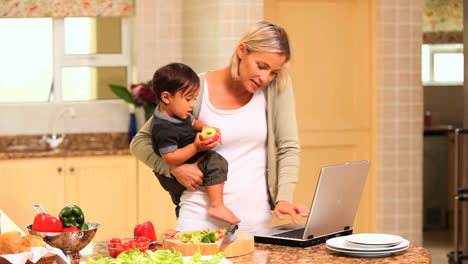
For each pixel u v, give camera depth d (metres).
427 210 6.77
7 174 4.99
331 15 5.22
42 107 5.62
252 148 2.52
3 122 5.55
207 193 2.49
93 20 5.77
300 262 2.03
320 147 5.27
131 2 5.64
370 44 5.26
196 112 2.49
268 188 2.57
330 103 5.26
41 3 5.53
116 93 5.41
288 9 5.16
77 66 5.77
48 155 5.04
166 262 1.82
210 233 2.11
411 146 5.30
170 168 2.47
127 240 2.13
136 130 5.61
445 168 6.73
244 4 4.88
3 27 5.66
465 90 4.56
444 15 7.44
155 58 5.55
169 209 5.26
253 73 2.34
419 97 5.29
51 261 1.94
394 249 2.11
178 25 5.55
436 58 7.47
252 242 2.15
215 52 4.95
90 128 5.71
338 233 2.38
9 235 1.88
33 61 5.73
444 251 5.79
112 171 5.17
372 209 5.30
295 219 2.33
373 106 5.25
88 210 5.15
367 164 2.41
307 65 5.21
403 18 5.22
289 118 2.55
